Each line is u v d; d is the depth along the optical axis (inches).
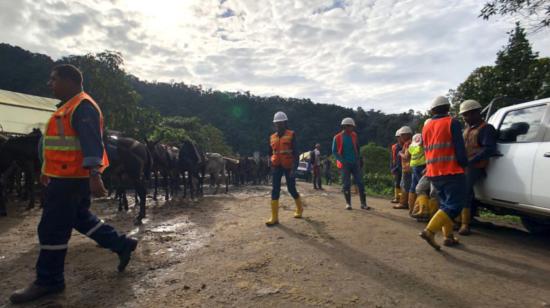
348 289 120.5
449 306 106.3
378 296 114.3
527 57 442.6
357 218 261.6
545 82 418.0
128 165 254.1
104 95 791.1
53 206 113.3
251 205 353.7
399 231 214.4
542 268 142.9
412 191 273.9
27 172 319.6
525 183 177.9
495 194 200.1
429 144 177.2
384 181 743.1
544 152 169.6
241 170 735.7
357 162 313.3
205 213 298.0
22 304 110.7
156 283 128.6
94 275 137.4
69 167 113.0
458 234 208.7
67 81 118.6
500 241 191.3
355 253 165.2
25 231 225.5
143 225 243.6
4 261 159.8
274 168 242.5
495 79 467.8
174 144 546.3
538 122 182.7
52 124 114.0
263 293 118.0
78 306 109.0
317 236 201.3
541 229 215.9
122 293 119.3
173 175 462.6
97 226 130.0
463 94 498.0
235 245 183.3
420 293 116.3
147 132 895.7
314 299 112.3
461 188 167.2
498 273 136.3
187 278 133.7
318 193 508.1
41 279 114.7
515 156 187.5
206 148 1776.6
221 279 132.0
